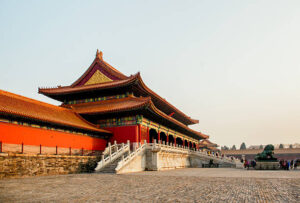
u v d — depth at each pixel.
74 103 59.09
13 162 29.77
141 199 15.89
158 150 44.75
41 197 16.70
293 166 60.59
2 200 15.64
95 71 60.41
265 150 52.41
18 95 39.31
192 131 79.94
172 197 16.55
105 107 52.34
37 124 35.28
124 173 37.19
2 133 30.66
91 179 28.19
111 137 50.41
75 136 41.88
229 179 28.19
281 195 17.22
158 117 54.62
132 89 54.09
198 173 38.50
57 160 35.53
